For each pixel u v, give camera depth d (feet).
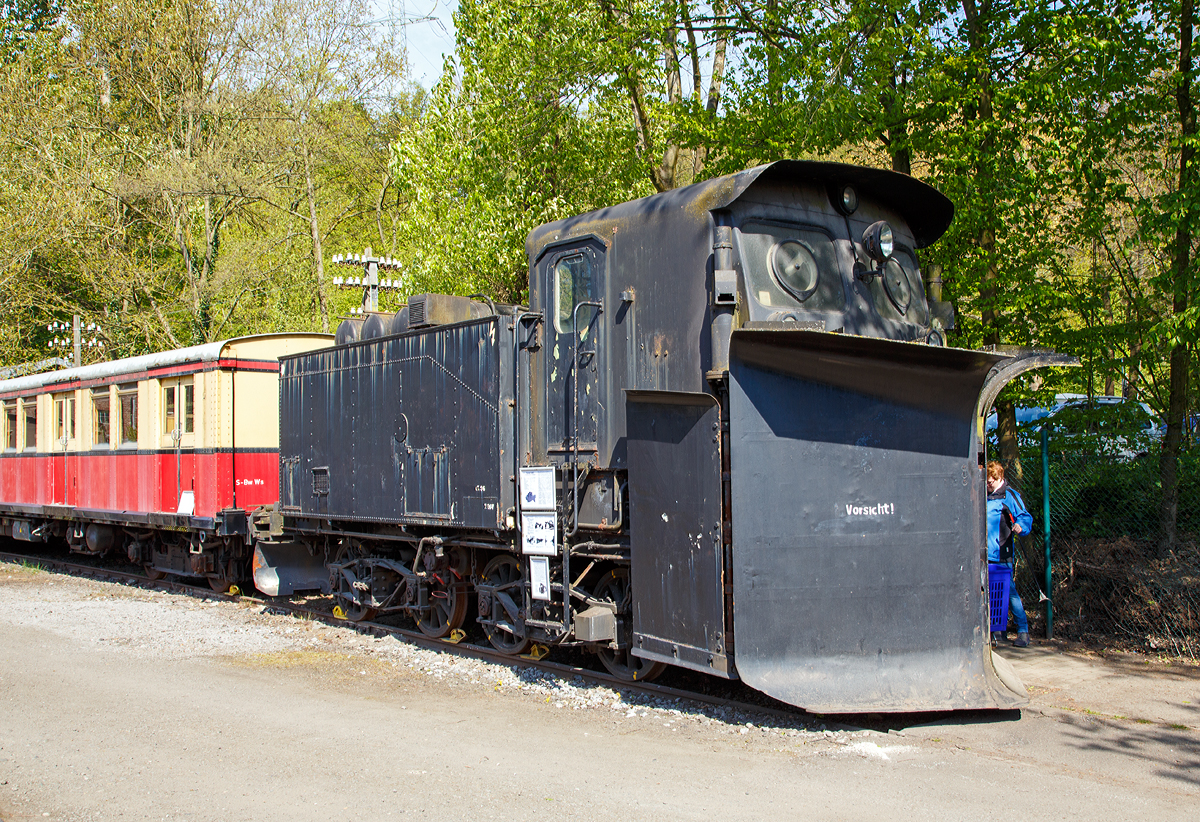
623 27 40.09
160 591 41.96
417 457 27.55
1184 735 18.56
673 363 20.70
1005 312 32.07
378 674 25.08
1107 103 30.71
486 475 24.62
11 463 57.41
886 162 36.06
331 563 33.81
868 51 32.17
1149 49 29.81
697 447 19.30
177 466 41.34
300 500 34.04
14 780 16.38
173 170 78.07
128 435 45.44
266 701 21.86
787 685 18.35
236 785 15.98
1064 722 19.42
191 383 40.78
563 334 23.77
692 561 19.35
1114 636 27.27
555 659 26.50
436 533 28.25
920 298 24.17
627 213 22.24
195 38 80.89
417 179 50.88
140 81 84.07
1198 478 29.48
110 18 79.20
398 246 97.14
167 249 88.07
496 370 24.34
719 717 20.01
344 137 88.53
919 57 31.65
